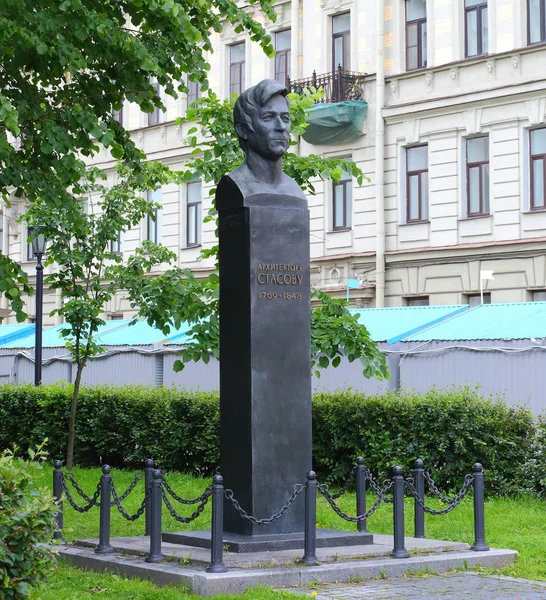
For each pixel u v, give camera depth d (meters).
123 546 10.73
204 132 14.97
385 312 23.34
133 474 19.30
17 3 11.67
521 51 25.48
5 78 13.19
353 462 16.75
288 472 10.63
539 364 18.48
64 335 18.81
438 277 27.08
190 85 33.44
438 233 27.14
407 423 16.05
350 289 28.77
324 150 29.47
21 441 22.69
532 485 15.09
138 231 34.72
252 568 9.56
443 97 26.86
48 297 37.47
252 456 10.48
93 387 21.86
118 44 12.71
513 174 25.72
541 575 10.10
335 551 10.27
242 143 11.20
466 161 26.88
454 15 26.91
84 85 13.61
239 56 32.44
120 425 20.50
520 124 25.61
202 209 33.00
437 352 20.11
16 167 12.88
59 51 12.45
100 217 18.48
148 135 34.44
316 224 29.88
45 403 21.86
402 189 27.98
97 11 13.05
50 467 20.50
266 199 10.84
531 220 25.38
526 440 15.34
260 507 10.45
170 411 19.53
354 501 15.34
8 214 39.38
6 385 23.38
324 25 29.61
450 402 15.60
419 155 27.80
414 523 12.10
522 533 12.54
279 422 10.64
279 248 10.84
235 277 10.82
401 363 20.67
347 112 28.05
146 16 13.31
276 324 10.74
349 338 14.37
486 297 26.14
